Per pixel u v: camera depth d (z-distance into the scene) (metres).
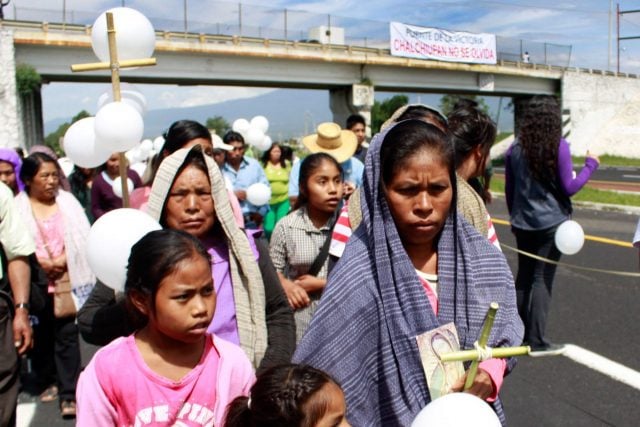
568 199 4.70
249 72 27.72
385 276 1.85
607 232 10.36
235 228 2.43
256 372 2.35
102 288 2.49
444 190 1.83
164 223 2.48
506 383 4.44
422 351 1.81
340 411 1.62
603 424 3.79
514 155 4.85
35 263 3.55
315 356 1.84
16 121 21.17
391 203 1.84
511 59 38.47
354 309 1.84
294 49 28.33
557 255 4.79
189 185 2.39
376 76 32.25
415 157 1.78
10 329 3.04
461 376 1.82
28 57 22.03
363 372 1.84
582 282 7.05
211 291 1.93
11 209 3.14
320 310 1.88
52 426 4.04
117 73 3.00
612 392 4.22
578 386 4.34
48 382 4.46
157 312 1.86
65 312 4.11
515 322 1.93
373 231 1.88
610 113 47.66
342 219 2.63
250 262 2.43
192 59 26.11
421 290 1.84
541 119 4.59
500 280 1.95
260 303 2.43
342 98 32.22
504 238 10.46
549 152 4.54
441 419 1.47
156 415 1.87
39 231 4.13
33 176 4.15
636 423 3.78
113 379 1.88
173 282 1.84
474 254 1.96
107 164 6.12
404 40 32.25
